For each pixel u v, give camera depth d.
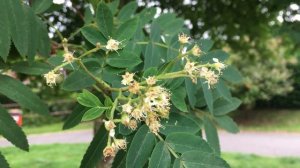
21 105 0.21
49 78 0.20
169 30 0.30
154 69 0.20
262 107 2.64
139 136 0.20
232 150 1.64
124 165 0.21
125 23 0.21
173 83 0.21
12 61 0.24
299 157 1.48
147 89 0.18
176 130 0.21
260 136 2.01
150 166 0.20
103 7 0.21
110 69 0.21
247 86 2.42
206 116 0.26
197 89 0.24
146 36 0.28
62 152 1.16
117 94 0.20
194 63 0.20
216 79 0.20
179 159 0.20
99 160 0.22
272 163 1.38
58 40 0.35
